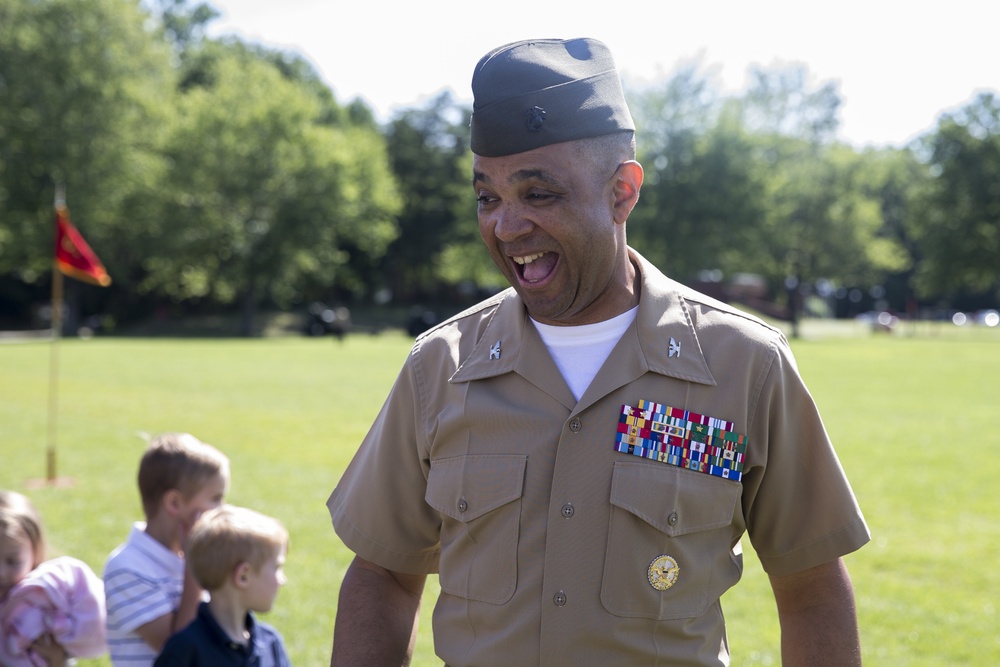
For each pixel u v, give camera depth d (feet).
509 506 5.84
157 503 11.89
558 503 5.72
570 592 5.63
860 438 44.50
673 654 5.62
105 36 153.17
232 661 10.46
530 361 6.00
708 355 5.87
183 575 11.78
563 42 5.83
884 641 18.47
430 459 6.38
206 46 215.31
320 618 18.78
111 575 11.44
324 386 67.62
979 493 32.07
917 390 68.69
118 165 153.89
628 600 5.59
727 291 231.71
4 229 153.79
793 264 199.52
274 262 171.63
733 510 5.82
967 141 203.41
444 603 6.24
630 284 6.11
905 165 272.31
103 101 152.25
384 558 6.68
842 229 193.88
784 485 5.98
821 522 5.97
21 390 61.87
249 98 170.19
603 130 5.64
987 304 291.99
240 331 179.01
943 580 22.43
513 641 5.72
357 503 6.74
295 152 169.17
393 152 232.53
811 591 6.11
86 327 183.62
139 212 165.27
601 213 5.67
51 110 150.10
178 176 163.32
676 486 5.66
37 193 151.64
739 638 18.25
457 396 6.20
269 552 10.68
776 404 5.85
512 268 5.88
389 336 182.39
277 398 59.26
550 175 5.54
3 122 150.20
